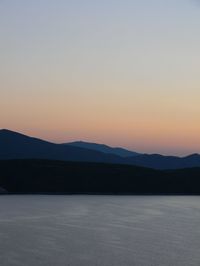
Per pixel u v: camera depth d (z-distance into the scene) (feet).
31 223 172.35
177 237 144.15
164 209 240.94
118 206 254.47
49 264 104.06
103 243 130.72
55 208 233.55
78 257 111.75
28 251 117.60
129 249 122.93
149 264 106.42
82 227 163.63
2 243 128.26
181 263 108.17
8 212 210.18
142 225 172.04
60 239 136.26
